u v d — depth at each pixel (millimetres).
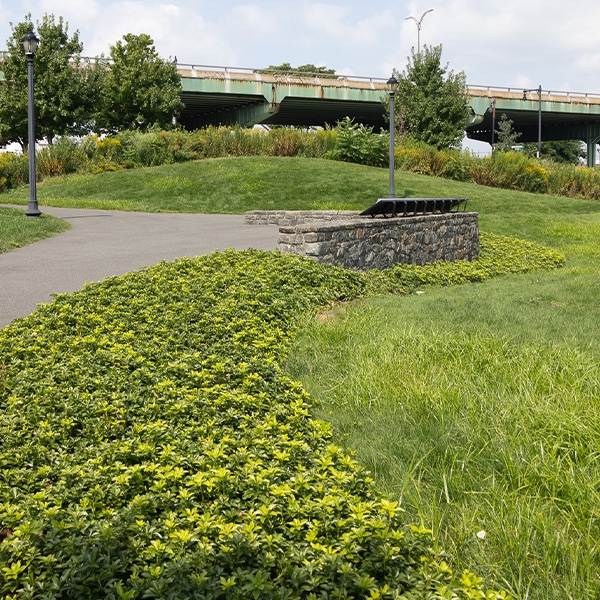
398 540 3014
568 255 18812
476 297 10180
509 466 3910
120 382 5406
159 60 44844
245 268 10312
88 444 4359
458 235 16250
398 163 36594
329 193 29172
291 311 8250
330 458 3908
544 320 8219
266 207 27219
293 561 2854
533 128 85438
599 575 3031
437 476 3979
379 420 4863
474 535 3346
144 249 13711
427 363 5992
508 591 2898
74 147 35344
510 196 31641
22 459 4066
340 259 11586
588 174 39938
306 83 52750
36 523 3062
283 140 37312
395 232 13305
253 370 5793
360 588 2699
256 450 3986
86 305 8125
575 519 3436
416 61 43156
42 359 6039
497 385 5387
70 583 2746
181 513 3248
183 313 7676
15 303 8625
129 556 2979
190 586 2674
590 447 4055
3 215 18484
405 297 10344
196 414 4762
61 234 16375
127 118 44625
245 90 50781
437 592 2711
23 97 39656
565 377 5445
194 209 26484
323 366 6262
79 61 42844
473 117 59750
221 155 36812
